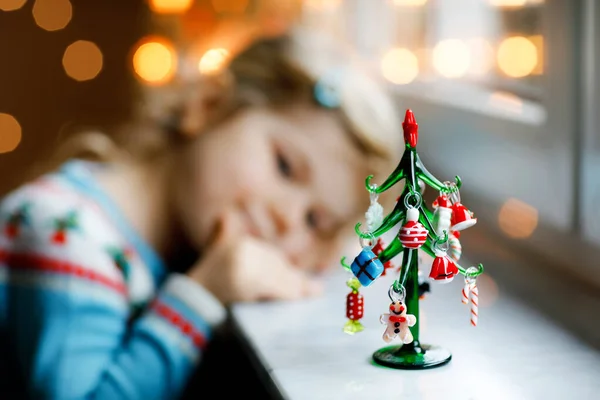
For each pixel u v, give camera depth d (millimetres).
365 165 848
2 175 1737
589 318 697
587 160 742
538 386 576
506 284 794
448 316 713
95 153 933
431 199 1033
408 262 602
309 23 1276
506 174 875
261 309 779
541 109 822
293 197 850
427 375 597
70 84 1746
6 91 1737
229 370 906
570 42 746
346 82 845
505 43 890
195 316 804
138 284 853
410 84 1110
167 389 796
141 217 885
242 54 886
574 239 768
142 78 1424
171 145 897
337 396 568
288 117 857
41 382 785
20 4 1719
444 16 1029
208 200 862
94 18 1730
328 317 744
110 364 795
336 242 867
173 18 1470
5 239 826
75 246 809
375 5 1201
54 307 791
